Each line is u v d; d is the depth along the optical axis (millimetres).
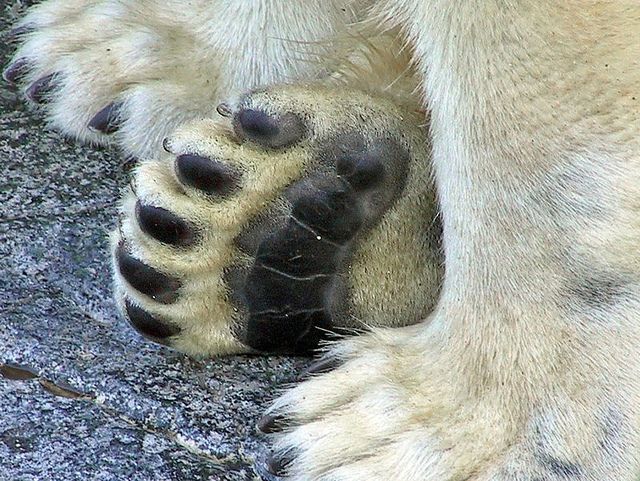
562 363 3590
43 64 4043
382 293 3725
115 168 4004
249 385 3738
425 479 3584
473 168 3629
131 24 4012
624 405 3574
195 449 3686
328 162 3670
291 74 3893
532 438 3586
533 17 3615
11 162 4000
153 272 3674
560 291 3596
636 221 3590
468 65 3635
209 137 3656
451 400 3619
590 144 3604
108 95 3992
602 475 3574
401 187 3697
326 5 3857
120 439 3684
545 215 3604
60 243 3889
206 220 3660
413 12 3711
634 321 3582
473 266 3623
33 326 3785
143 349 3775
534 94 3615
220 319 3721
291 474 3627
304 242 3682
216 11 3947
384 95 3787
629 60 3607
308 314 3717
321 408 3639
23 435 3674
